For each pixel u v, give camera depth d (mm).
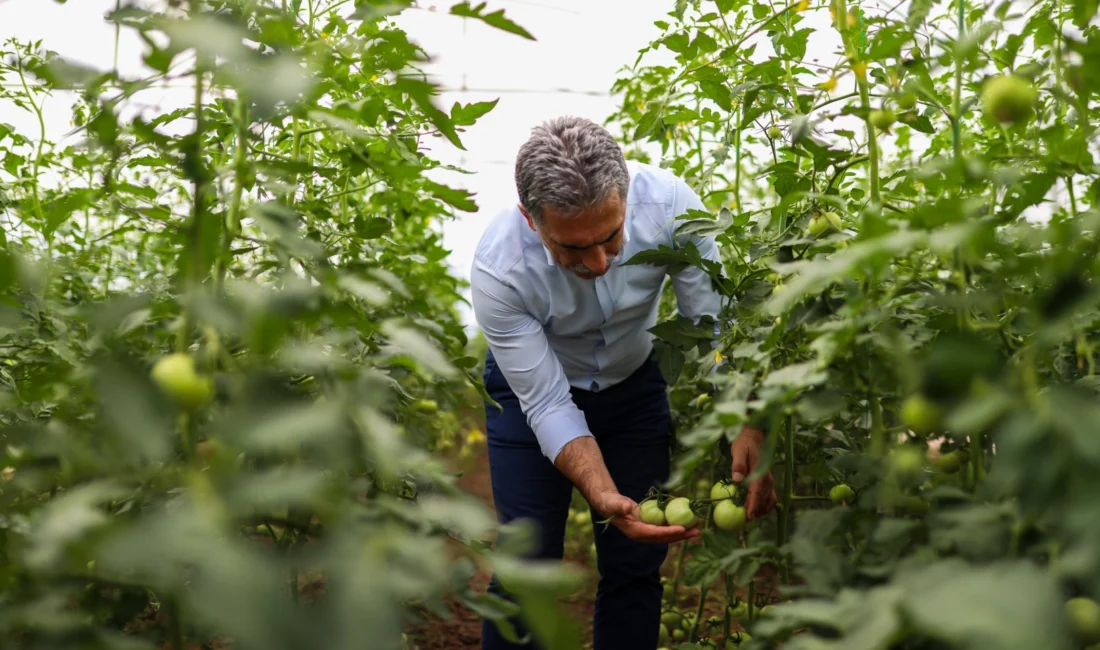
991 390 809
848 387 1269
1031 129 1344
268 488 706
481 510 859
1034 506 773
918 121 1693
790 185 1734
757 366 1241
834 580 1041
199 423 1015
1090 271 867
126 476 964
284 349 1020
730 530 1985
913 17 1294
